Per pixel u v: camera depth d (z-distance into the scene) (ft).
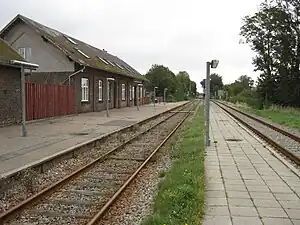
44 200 28.19
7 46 77.05
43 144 49.37
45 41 112.78
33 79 113.80
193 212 21.99
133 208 26.37
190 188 26.32
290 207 23.49
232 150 47.14
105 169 39.75
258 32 176.04
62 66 111.96
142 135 70.38
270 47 174.60
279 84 167.02
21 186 31.63
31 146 47.62
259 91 177.58
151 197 28.94
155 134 72.59
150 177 36.22
